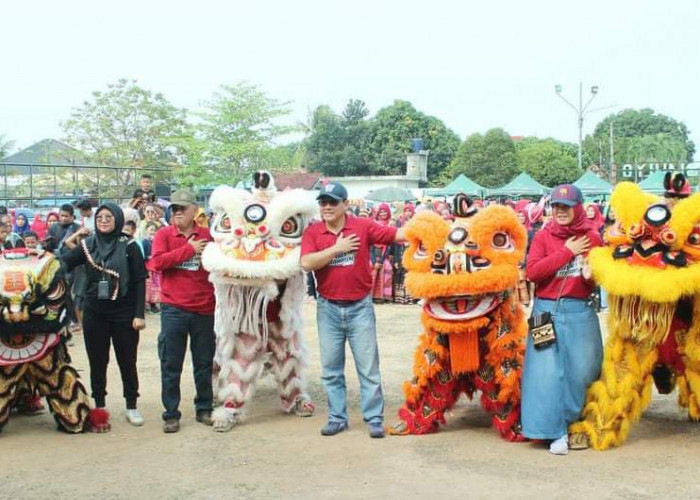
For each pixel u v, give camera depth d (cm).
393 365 893
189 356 967
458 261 580
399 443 596
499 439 604
